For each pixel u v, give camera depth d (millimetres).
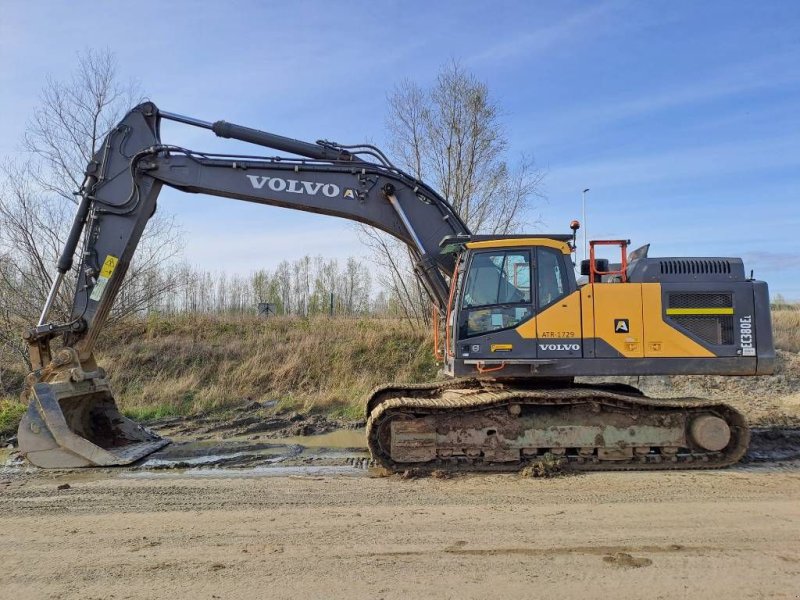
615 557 4691
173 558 4766
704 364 7562
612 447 7605
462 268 7832
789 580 4258
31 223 14570
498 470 7555
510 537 5160
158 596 4090
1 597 4109
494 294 7727
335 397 13195
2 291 14531
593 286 7652
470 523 5551
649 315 7605
